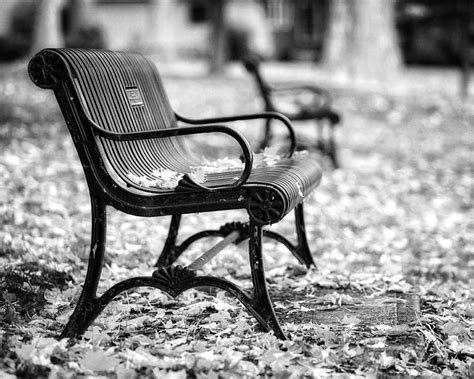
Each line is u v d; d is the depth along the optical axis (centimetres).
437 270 624
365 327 407
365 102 1870
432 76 2834
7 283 455
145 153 435
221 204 371
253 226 377
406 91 2139
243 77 2511
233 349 371
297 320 418
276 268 534
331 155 1075
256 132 1426
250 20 3466
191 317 417
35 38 2856
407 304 449
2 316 402
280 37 3994
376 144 1366
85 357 346
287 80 2345
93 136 379
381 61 2353
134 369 343
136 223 679
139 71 459
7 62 3064
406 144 1379
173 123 481
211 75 2573
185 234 660
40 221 622
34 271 492
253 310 385
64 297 448
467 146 1381
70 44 3019
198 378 333
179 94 1967
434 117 1711
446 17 2778
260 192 367
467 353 402
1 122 1141
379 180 1026
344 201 881
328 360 360
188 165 463
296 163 458
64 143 1034
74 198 751
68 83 377
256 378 341
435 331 426
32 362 338
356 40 2355
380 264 618
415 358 373
